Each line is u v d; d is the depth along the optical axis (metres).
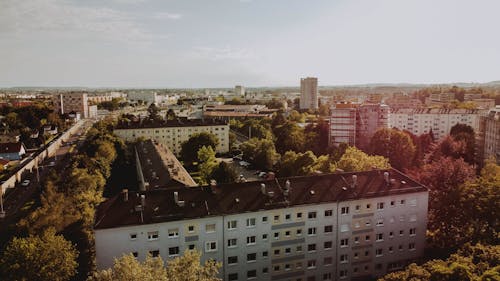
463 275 42.38
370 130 179.50
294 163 128.00
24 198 125.56
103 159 143.75
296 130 198.00
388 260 75.50
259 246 67.31
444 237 78.81
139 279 38.62
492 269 42.00
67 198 93.38
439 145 161.00
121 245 60.84
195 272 43.94
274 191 70.62
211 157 153.62
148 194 67.06
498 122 143.88
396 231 75.12
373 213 72.81
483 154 155.25
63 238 66.88
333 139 181.88
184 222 62.91
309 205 68.62
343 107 184.38
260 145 173.00
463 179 91.31
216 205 66.19
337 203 70.12
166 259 63.12
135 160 169.88
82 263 70.31
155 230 61.91
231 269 66.56
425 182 93.81
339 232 71.38
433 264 48.41
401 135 139.88
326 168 102.69
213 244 65.06
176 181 91.44
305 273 70.75
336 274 72.62
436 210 82.75
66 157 191.50
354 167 96.44
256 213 66.00
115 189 135.38
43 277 59.38
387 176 76.75
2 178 134.12
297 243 69.25
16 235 73.25
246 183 72.12
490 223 71.75
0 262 60.88
